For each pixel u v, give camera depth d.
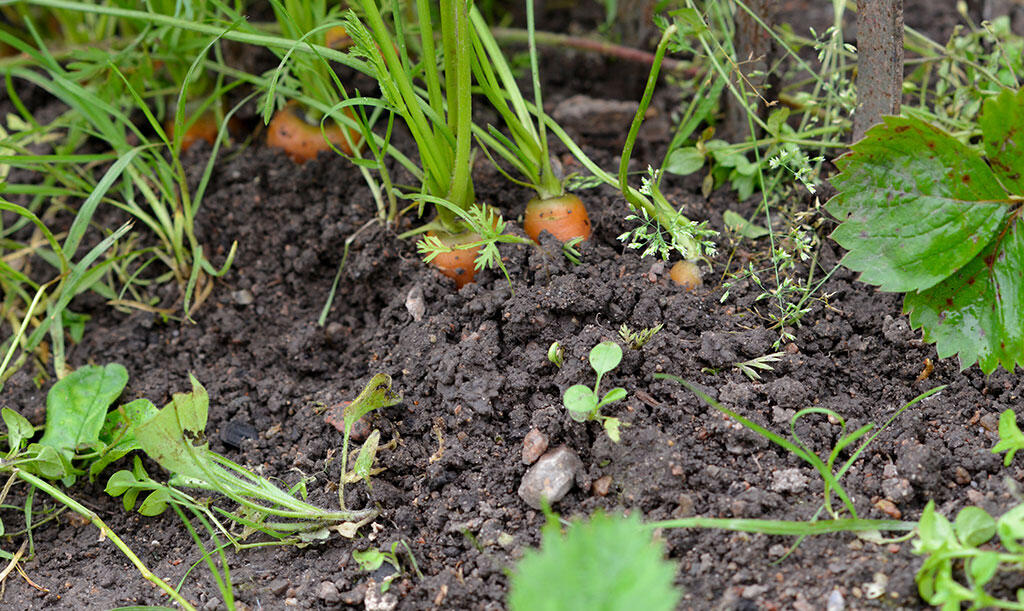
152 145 1.08
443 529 1.01
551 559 0.91
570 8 1.26
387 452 1.03
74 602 1.00
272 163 1.14
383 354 1.07
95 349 1.11
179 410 0.99
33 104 1.22
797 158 1.06
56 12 1.20
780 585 0.96
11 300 1.12
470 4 1.07
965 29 1.22
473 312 1.05
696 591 0.97
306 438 1.05
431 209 1.11
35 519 1.04
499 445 1.02
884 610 0.95
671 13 1.07
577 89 1.21
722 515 0.99
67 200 1.16
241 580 1.00
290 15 1.10
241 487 1.00
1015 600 0.94
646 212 1.06
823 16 1.24
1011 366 1.00
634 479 1.00
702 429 1.01
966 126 1.11
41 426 1.07
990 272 1.01
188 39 1.15
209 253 1.13
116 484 1.02
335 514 1.00
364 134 1.07
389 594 0.99
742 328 1.04
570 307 1.04
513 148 1.08
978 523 0.95
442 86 1.17
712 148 1.11
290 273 1.12
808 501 0.99
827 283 1.06
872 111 1.06
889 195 1.02
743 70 1.12
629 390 1.02
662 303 1.04
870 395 1.03
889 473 0.99
